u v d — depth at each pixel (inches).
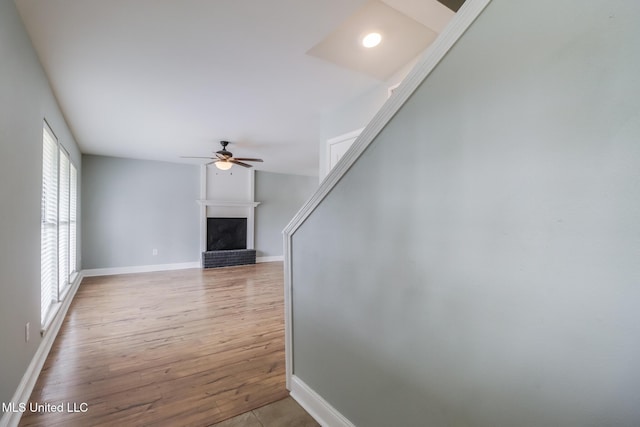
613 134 26.4
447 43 41.0
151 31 76.7
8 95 64.6
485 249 37.0
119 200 240.4
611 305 26.8
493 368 36.4
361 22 77.3
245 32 77.4
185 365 95.9
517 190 33.7
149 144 195.9
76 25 74.2
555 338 30.8
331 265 66.9
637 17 24.8
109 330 123.9
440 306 43.0
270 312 150.7
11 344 67.0
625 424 26.2
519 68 33.2
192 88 110.7
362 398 58.5
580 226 28.7
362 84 108.6
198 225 277.9
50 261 117.2
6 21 62.6
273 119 145.4
